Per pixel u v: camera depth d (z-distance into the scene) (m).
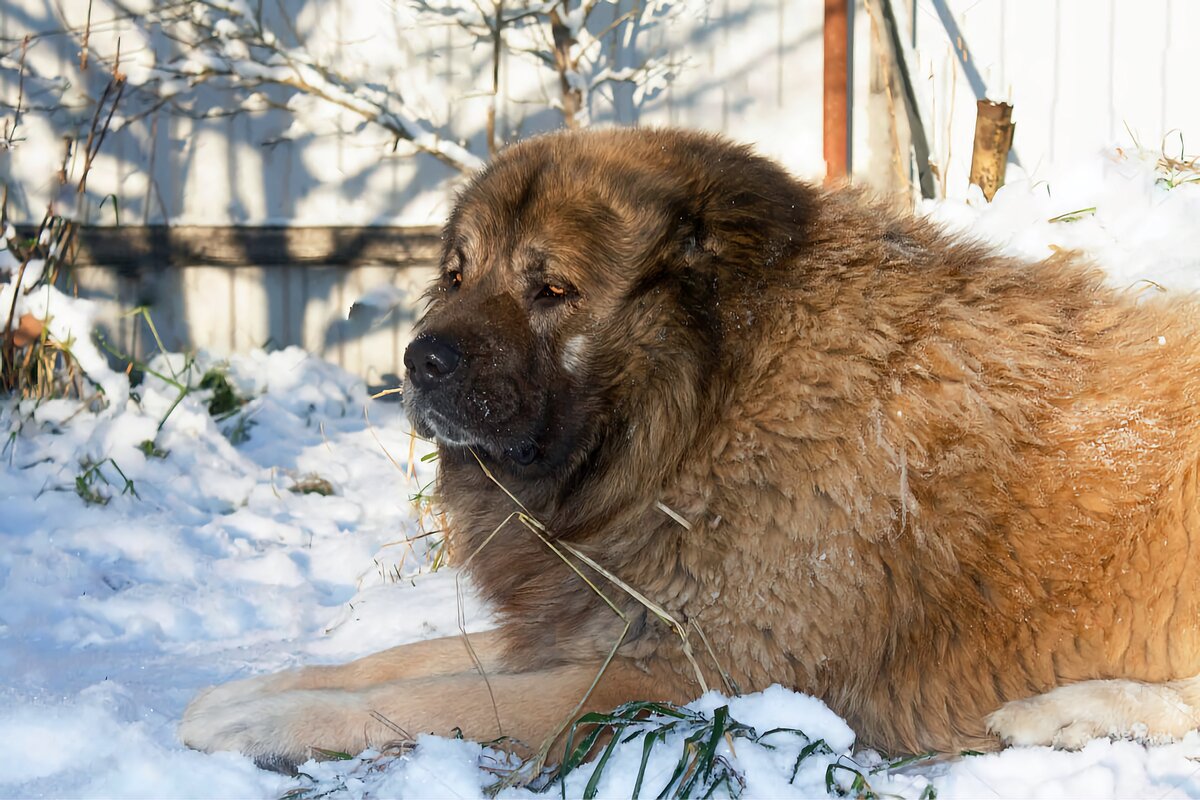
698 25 9.36
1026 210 5.82
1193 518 3.20
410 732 3.06
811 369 3.25
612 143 3.62
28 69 9.31
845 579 3.14
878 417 3.20
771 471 3.20
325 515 6.19
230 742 3.09
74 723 3.08
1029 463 3.26
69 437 6.60
